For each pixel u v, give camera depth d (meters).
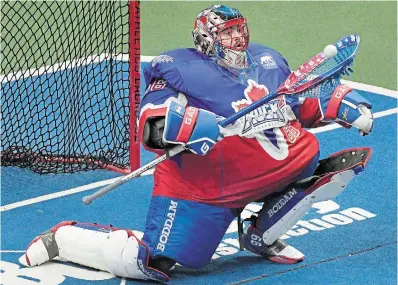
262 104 9.91
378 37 18.73
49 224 12.26
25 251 11.41
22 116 15.02
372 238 11.68
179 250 10.37
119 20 18.08
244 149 10.21
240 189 10.31
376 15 19.59
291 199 10.62
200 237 10.40
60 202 12.89
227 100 10.16
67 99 15.82
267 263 11.08
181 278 10.69
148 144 9.92
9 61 16.64
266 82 10.41
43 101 15.16
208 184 10.29
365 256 11.22
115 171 13.88
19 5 19.41
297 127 10.59
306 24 19.36
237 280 10.66
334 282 10.60
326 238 11.68
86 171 13.87
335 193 10.54
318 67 9.90
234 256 11.30
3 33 18.45
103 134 14.74
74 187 13.34
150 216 10.49
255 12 19.91
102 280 10.66
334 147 14.41
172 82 10.07
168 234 10.38
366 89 16.70
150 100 10.09
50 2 19.41
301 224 12.07
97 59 16.81
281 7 20.05
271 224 10.79
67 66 16.58
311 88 9.95
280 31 19.14
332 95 10.63
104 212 12.59
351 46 9.99
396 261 11.09
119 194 13.09
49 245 10.93
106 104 14.66
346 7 19.94
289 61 18.03
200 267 10.59
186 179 10.31
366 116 10.60
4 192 13.17
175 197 10.37
